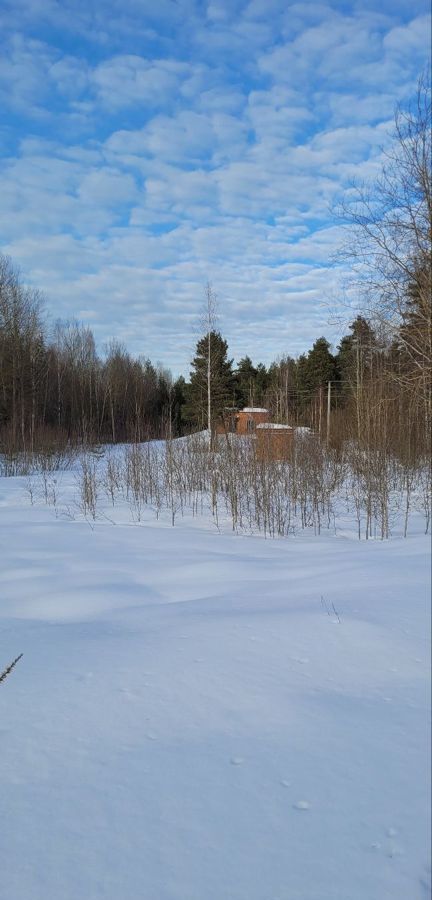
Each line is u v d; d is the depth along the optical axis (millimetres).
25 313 33812
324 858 1971
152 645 3955
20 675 3609
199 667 3486
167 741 2707
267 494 10922
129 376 49438
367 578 5242
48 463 21109
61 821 2217
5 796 2373
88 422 38062
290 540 9508
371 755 2480
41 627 4848
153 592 6023
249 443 13055
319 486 12383
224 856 2010
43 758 2631
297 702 2977
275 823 2139
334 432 16344
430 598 4426
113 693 3234
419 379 11906
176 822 2176
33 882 1934
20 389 30594
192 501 13516
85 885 1919
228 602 5145
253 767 2463
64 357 47875
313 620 4109
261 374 41469
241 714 2906
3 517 11625
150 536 9586
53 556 7891
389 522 11055
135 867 1983
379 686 3084
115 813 2244
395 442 12969
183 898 1850
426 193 11289
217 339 31781
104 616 5141
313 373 42406
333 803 2219
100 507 12922
